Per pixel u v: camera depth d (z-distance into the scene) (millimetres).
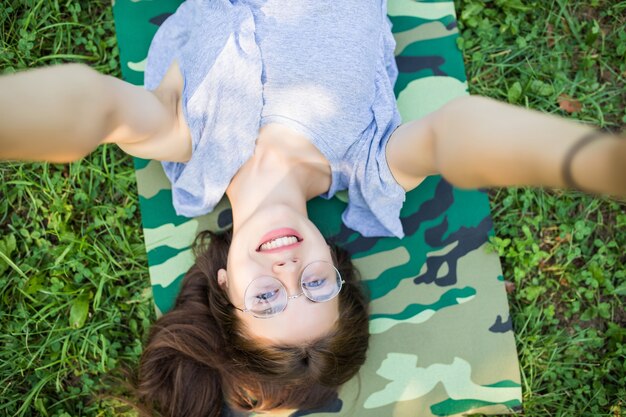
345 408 2586
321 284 2053
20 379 2635
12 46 2744
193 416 2346
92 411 2621
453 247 2682
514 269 2703
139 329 2686
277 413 2422
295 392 2293
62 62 2791
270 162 2225
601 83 2834
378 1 2396
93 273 2689
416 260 2678
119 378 2607
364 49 2248
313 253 2080
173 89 2293
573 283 2740
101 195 2756
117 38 2736
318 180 2385
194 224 2668
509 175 1369
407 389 2602
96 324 2648
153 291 2615
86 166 2721
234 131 2184
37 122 1422
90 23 2818
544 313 2709
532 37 2818
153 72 2557
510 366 2613
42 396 2619
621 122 2801
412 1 2811
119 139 1945
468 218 2699
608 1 2844
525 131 1330
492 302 2652
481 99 1523
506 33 2832
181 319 2320
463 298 2656
